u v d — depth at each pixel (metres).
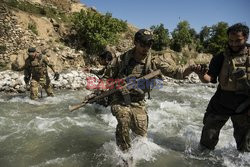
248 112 3.76
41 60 8.42
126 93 3.73
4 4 18.38
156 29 33.12
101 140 4.83
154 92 11.75
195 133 5.47
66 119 6.10
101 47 20.00
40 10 21.70
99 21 20.23
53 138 4.88
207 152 4.31
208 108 4.22
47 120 6.00
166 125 6.06
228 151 4.38
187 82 17.95
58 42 19.66
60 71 14.50
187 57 34.66
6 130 5.37
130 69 3.78
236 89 3.74
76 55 17.66
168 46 34.41
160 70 3.73
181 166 3.84
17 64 13.71
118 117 3.70
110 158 4.00
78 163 3.88
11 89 10.13
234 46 3.61
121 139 3.71
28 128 5.46
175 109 7.94
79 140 4.80
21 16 18.66
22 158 4.07
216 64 3.82
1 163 3.90
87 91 11.11
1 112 6.89
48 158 4.07
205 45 42.44
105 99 6.94
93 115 6.76
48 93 9.06
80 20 20.48
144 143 3.94
